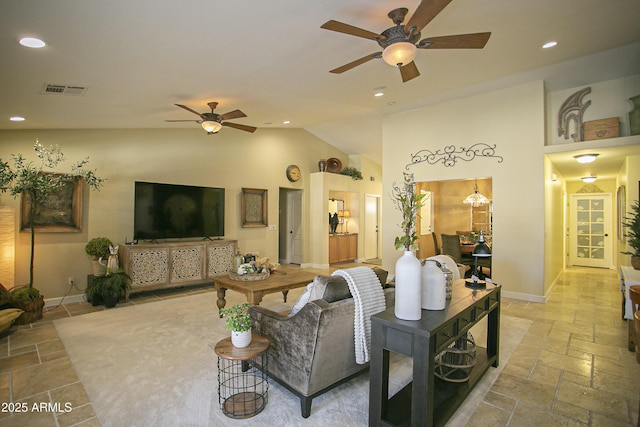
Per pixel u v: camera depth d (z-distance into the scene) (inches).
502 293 199.3
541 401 88.9
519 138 192.9
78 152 187.9
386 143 249.9
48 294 178.5
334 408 85.0
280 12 88.9
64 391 92.8
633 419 80.7
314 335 78.4
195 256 217.0
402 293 73.6
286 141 302.4
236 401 86.8
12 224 163.9
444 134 221.3
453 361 97.0
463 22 112.7
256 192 276.1
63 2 70.7
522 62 153.7
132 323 150.7
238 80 139.9
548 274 201.9
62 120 163.8
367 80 164.4
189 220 227.1
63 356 115.7
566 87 190.2
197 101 163.8
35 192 158.9
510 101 195.5
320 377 82.0
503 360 113.7
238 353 80.6
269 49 112.2
